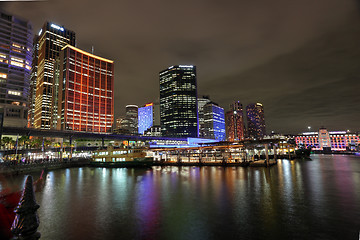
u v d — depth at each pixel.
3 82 137.75
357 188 39.78
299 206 28.62
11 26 146.62
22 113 140.88
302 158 132.38
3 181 9.53
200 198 33.75
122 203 31.70
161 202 31.86
